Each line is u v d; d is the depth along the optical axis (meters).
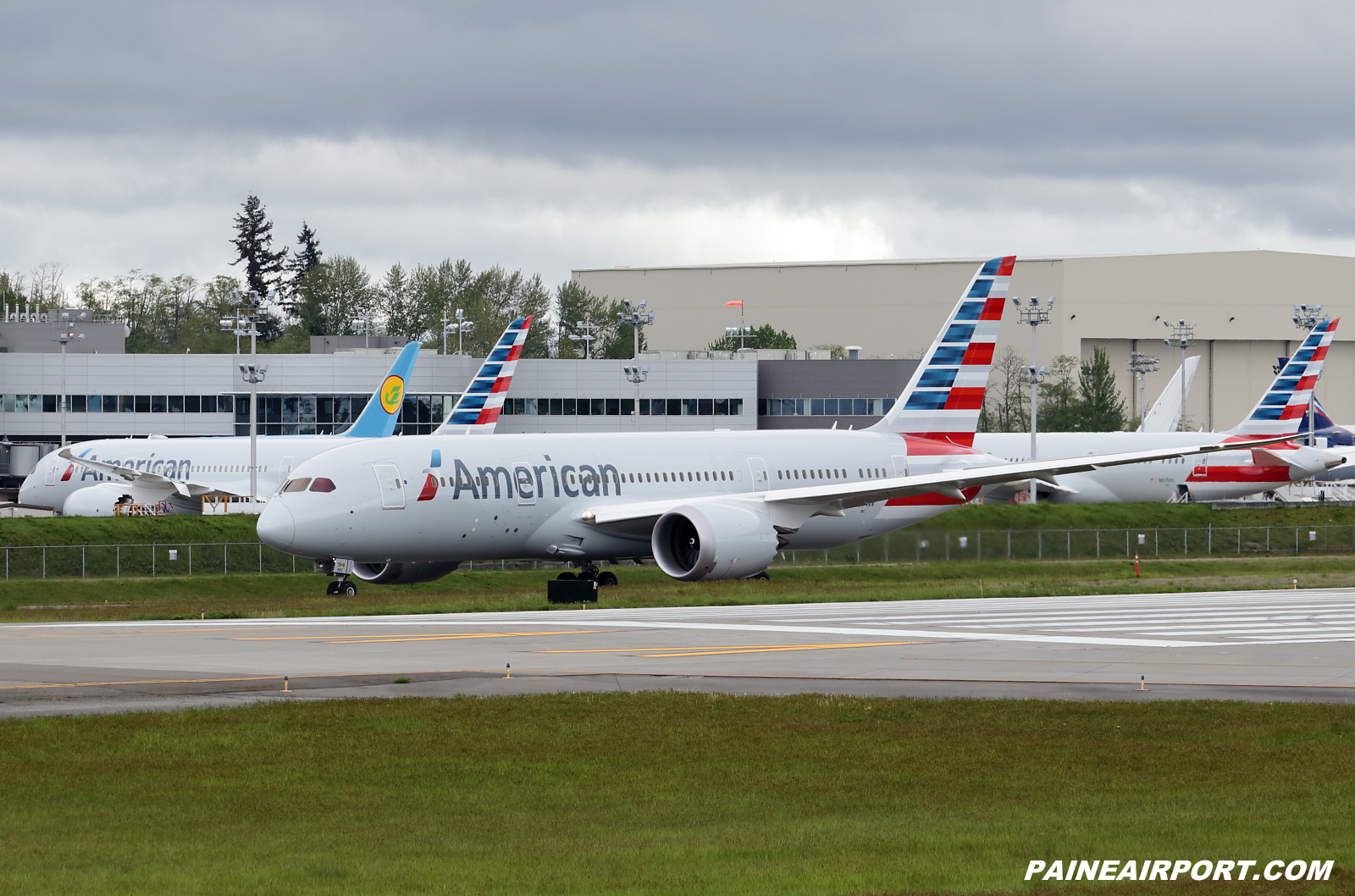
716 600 189.75
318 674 114.19
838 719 93.44
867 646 136.00
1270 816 66.69
